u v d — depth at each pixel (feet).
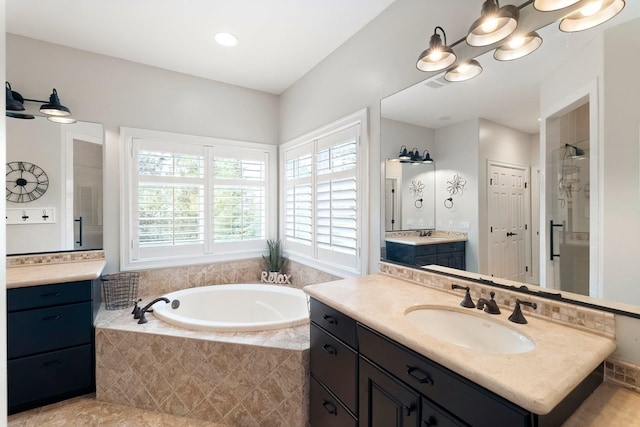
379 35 7.26
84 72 8.82
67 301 7.01
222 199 10.99
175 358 6.73
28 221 8.19
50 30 7.87
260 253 11.73
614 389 3.56
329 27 7.74
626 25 3.65
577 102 4.09
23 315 6.58
